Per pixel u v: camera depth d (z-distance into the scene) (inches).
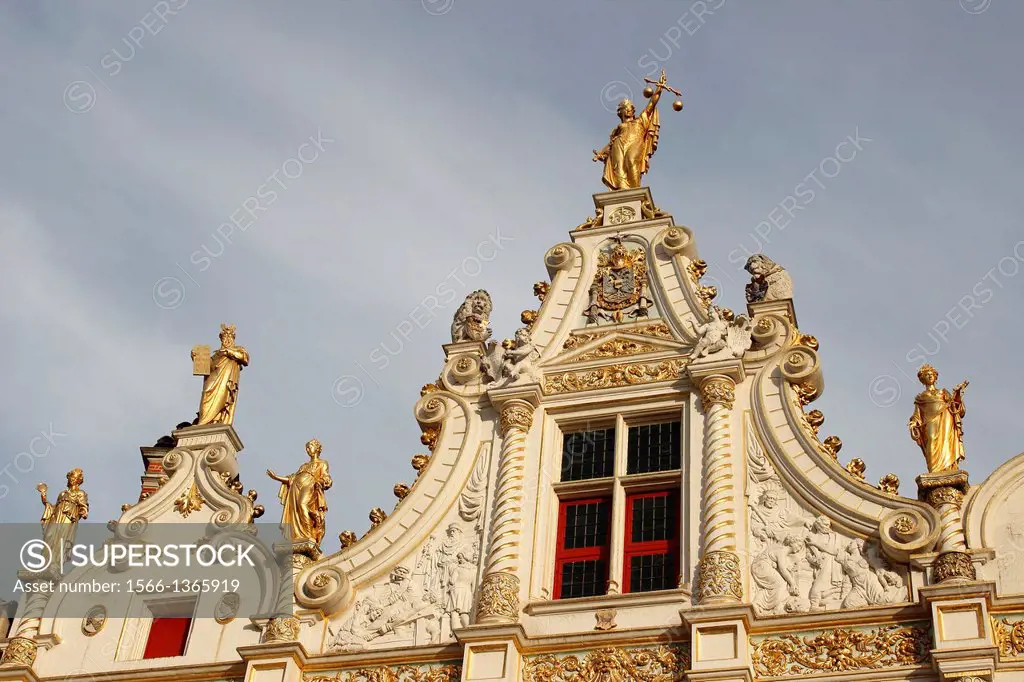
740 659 716.7
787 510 778.8
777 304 857.5
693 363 831.7
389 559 816.9
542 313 895.7
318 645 794.2
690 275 888.3
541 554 794.8
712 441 804.6
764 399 820.0
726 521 773.9
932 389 794.8
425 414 869.2
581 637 744.3
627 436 839.1
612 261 908.0
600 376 855.1
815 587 747.4
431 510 828.6
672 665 731.4
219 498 867.4
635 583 781.9
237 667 791.1
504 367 862.5
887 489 772.6
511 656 742.5
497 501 814.5
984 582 709.9
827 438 801.6
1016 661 695.7
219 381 921.5
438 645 767.1
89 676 807.1
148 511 872.3
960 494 757.9
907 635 717.3
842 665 716.7
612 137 976.3
